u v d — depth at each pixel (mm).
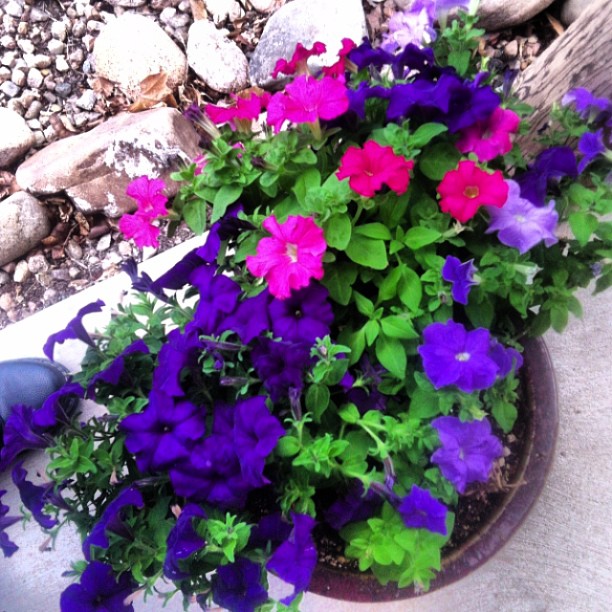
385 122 638
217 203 617
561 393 889
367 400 624
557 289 629
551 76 726
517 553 845
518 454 680
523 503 659
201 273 633
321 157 641
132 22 1127
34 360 987
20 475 589
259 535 560
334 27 1041
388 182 550
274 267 554
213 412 613
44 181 1062
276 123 588
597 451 864
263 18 1165
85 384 605
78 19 1199
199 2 1164
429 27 669
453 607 835
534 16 1053
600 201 589
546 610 826
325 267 629
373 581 651
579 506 849
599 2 688
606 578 822
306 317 588
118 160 1044
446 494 580
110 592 550
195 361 588
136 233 647
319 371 554
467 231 634
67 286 1095
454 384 566
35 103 1176
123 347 632
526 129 644
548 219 576
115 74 1131
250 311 587
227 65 1111
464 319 661
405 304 606
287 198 637
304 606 836
